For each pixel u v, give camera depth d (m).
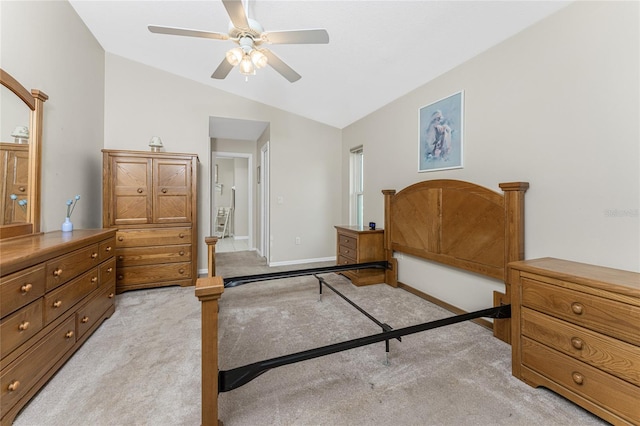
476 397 1.48
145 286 3.19
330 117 4.58
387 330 1.78
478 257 2.33
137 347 1.99
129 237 3.13
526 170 2.05
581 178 1.74
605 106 1.62
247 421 1.32
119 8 2.66
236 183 7.52
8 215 1.91
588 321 1.30
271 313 2.60
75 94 2.82
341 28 2.42
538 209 1.98
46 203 2.36
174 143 3.87
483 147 2.37
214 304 1.23
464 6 1.95
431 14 2.09
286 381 1.62
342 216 4.98
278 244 4.64
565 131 1.81
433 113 2.89
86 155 3.07
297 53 2.88
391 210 3.42
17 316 1.32
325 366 1.76
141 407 1.41
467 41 2.27
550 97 1.89
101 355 1.88
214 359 1.24
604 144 1.63
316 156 4.84
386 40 2.50
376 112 3.92
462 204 2.47
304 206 4.79
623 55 1.54
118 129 3.59
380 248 3.60
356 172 4.76
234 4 1.55
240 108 4.24
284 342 2.07
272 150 4.53
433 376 1.66
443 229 2.68
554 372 1.44
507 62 2.17
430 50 2.49
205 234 4.11
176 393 1.52
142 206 3.18
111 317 2.50
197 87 3.99
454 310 2.64
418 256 3.02
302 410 1.39
